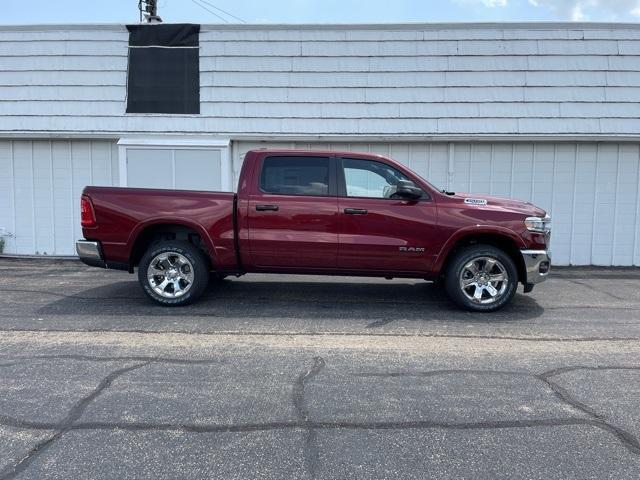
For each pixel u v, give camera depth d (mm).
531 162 10703
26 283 8367
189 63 10961
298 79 10852
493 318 6500
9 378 4434
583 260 10766
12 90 10906
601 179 10641
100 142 10930
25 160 10977
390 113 10703
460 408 3961
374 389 4293
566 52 10633
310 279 8805
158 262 6828
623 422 3758
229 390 4242
